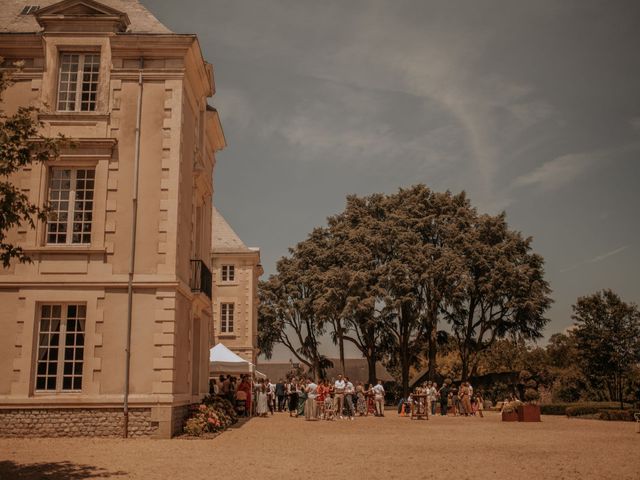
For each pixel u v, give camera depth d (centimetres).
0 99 1156
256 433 1834
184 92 1823
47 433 1592
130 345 1644
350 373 7762
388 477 990
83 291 1670
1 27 1873
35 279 1667
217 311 4366
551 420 2730
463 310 4447
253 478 969
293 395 3080
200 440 1586
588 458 1252
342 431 1958
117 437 1594
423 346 4881
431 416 3134
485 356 5159
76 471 1038
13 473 1016
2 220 1080
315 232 5150
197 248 2281
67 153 1731
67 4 1792
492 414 3403
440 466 1123
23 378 1619
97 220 1709
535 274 4403
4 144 1084
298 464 1139
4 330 1645
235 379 2950
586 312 3934
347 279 4297
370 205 4822
